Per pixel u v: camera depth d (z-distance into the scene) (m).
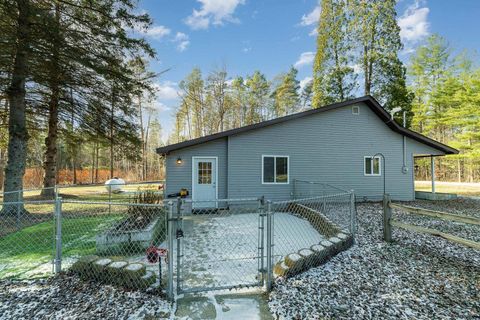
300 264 3.52
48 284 3.11
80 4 8.48
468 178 24.55
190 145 9.06
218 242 5.25
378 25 16.77
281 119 9.93
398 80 16.47
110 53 9.06
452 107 22.48
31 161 22.64
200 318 2.48
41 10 6.69
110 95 10.16
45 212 8.53
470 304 2.73
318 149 10.52
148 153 38.31
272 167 9.98
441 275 3.46
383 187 11.26
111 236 4.44
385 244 4.85
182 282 3.13
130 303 2.71
